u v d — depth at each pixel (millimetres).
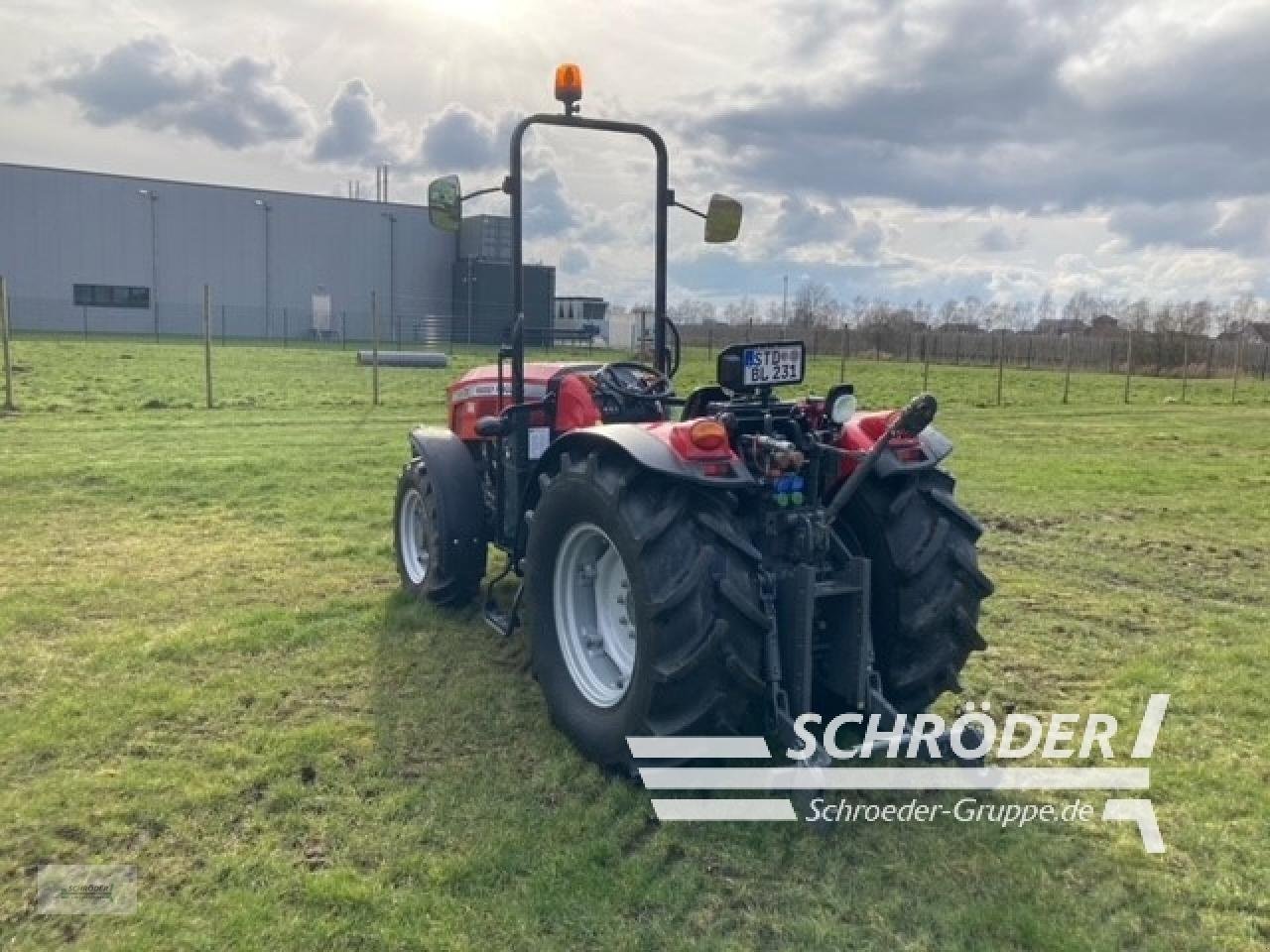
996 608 5168
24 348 25891
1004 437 13016
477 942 2357
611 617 3455
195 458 9078
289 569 5559
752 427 3309
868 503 3311
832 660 3227
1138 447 12117
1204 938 2438
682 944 2361
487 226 46656
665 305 4395
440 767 3229
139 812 2895
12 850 2709
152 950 2314
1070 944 2391
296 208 45906
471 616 4730
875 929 2441
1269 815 3020
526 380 4648
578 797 3043
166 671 3988
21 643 4293
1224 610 5211
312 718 3588
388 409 14086
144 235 43250
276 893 2527
